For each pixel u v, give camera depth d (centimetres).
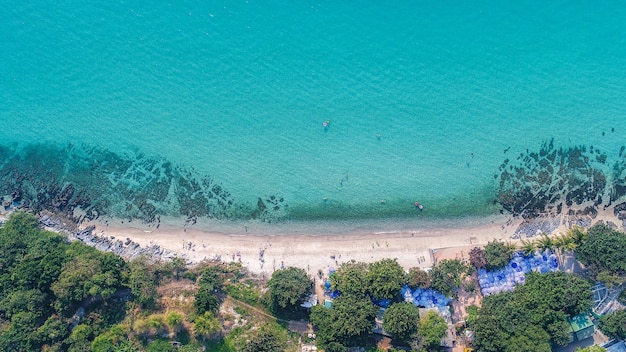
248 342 4469
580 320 4516
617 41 5094
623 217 4906
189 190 5109
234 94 5212
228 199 5078
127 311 4625
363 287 4531
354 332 4334
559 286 4412
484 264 4656
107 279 4453
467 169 5053
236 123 5184
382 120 5138
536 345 4209
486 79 5131
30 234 4800
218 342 4584
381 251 4931
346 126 5141
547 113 5088
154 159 5172
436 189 5038
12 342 4191
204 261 4919
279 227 5022
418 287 4644
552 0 5131
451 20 5175
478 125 5100
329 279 4747
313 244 4969
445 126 5109
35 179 5184
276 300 4553
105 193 5138
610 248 4412
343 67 5188
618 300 4594
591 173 4988
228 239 5009
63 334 4391
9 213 5119
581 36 5116
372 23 5200
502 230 4947
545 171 5016
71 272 4419
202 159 5150
